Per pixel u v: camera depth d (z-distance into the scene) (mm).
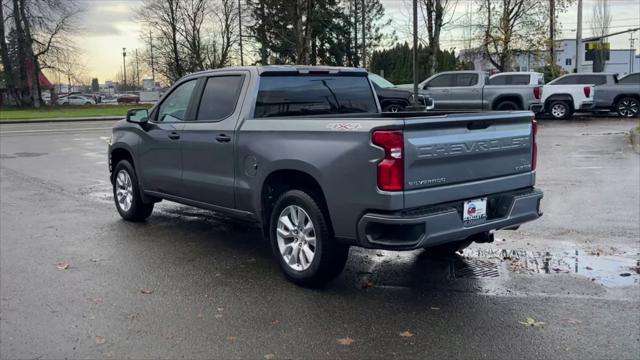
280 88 5996
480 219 4934
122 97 80312
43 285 5336
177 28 56219
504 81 21828
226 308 4777
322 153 4852
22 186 10891
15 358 3916
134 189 7648
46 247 6617
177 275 5621
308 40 30391
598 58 57156
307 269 5145
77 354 3969
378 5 50656
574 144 15703
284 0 32250
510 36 33156
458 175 4750
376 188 4453
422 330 4320
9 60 52094
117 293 5129
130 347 4070
